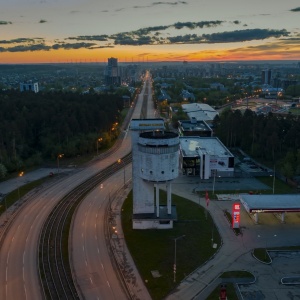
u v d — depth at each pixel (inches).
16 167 6437.0
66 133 7559.1
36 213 4746.6
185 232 4175.7
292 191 5428.2
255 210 4306.1
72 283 3262.8
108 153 7716.5
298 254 3720.5
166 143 3988.7
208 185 5733.3
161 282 3253.0
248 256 3678.6
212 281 3260.3
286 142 6929.1
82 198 5260.8
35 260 3641.7
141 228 4271.7
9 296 3078.2
